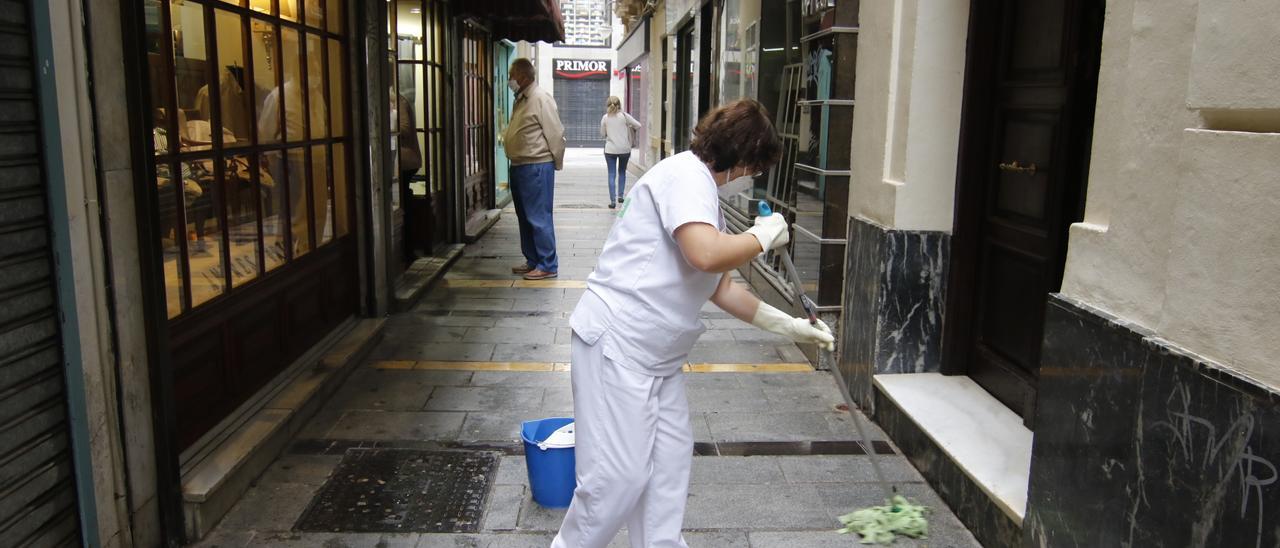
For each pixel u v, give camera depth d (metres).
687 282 2.31
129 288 2.60
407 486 3.33
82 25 2.35
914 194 3.88
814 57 4.83
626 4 16.73
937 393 3.77
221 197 3.44
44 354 2.27
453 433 3.88
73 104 2.33
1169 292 2.01
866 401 4.15
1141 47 2.19
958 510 3.13
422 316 5.96
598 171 19.45
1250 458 1.73
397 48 7.06
